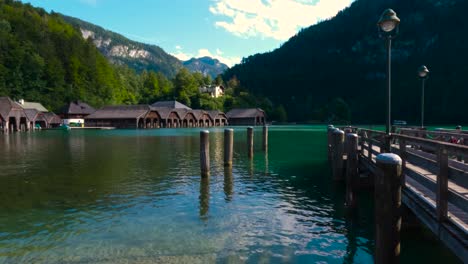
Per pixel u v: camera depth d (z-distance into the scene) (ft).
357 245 28.02
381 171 16.42
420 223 29.55
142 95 535.60
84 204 39.70
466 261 15.17
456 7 627.05
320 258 25.64
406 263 24.77
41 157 82.69
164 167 66.54
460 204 16.99
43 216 35.27
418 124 375.04
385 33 36.14
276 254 26.20
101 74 470.39
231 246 27.68
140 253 26.21
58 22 594.24
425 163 22.20
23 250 26.78
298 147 107.14
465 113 375.66
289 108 556.51
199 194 44.55
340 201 41.50
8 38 375.86
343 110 434.71
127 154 88.79
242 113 376.48
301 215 35.94
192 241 28.58
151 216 35.27
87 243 28.12
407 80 510.99
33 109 263.49
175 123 320.50
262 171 62.08
